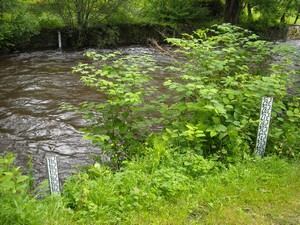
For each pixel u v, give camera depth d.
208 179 4.03
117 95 4.78
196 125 4.48
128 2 17.70
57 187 3.62
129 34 17.97
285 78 5.55
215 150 4.68
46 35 16.03
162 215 3.42
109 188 3.68
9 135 7.29
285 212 3.62
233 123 4.53
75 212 3.45
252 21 21.30
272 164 4.45
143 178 3.90
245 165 4.40
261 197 3.81
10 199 3.21
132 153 4.85
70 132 7.49
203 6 21.97
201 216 3.49
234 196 3.80
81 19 16.42
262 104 4.53
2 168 3.35
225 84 4.96
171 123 5.05
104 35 17.16
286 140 4.94
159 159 4.25
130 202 3.56
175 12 19.22
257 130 4.90
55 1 16.14
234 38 6.09
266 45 6.30
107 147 4.87
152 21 18.66
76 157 6.47
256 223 3.43
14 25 14.28
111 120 5.02
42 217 3.21
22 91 10.12
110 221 3.31
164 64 13.24
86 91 10.23
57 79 11.37
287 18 25.16
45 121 8.02
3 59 13.73
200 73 5.25
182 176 3.96
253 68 6.27
